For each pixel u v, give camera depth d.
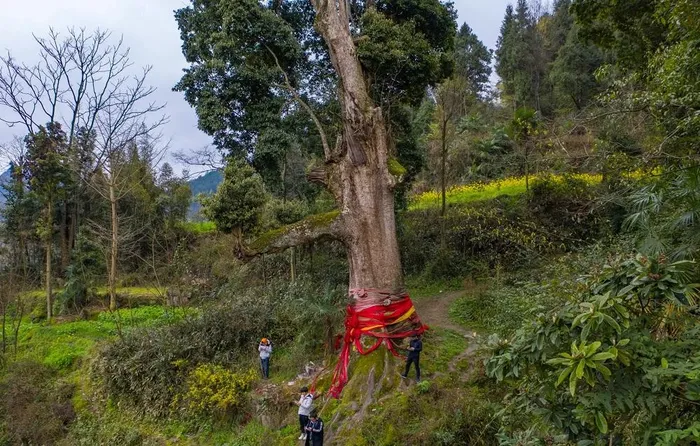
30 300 23.89
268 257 20.45
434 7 16.03
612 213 14.77
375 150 12.34
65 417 13.66
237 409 11.69
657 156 6.78
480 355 9.93
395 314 11.96
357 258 12.27
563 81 28.39
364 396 10.52
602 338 3.53
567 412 3.96
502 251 18.67
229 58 14.41
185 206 29.42
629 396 3.30
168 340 13.93
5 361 17.30
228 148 15.48
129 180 26.94
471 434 8.66
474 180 24.94
